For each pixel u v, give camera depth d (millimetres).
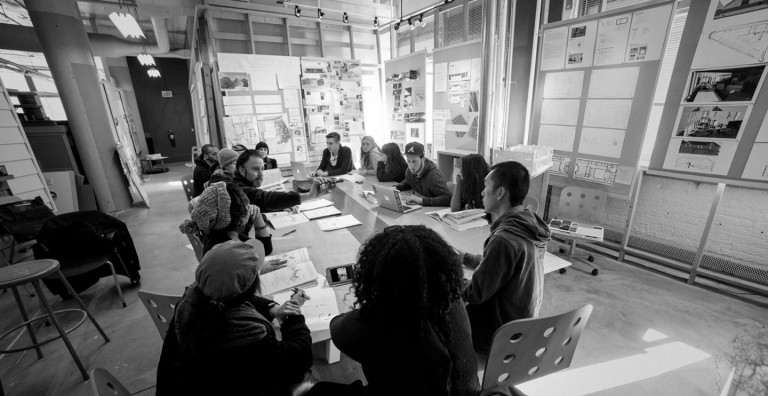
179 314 838
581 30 2693
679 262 2570
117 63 8875
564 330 1025
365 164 3891
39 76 6523
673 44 2645
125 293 2611
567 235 2461
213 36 4273
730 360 1686
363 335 686
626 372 1644
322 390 950
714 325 1945
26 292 2703
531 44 3303
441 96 3994
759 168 2023
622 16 2453
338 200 2656
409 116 4594
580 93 2787
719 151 2166
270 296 1279
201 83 5098
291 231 1979
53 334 2146
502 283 1135
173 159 10180
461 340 717
